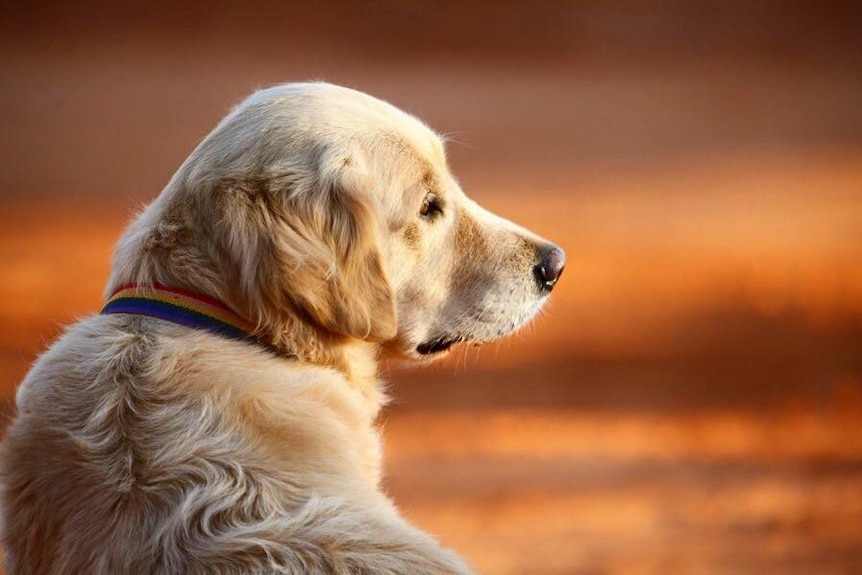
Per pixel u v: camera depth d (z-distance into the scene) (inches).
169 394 165.3
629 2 1501.0
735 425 540.7
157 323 176.6
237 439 161.3
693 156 1050.1
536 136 1109.1
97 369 169.5
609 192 940.0
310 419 169.2
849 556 419.8
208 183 184.9
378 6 1501.0
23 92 1173.1
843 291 746.2
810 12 1429.6
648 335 658.8
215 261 180.9
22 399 174.4
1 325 628.4
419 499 445.4
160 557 152.6
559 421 533.3
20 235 800.3
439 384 572.7
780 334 671.1
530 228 848.3
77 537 158.4
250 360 174.7
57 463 163.6
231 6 1459.2
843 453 514.3
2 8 1373.0
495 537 418.0
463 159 1029.8
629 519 439.5
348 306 183.6
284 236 180.4
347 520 154.6
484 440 508.4
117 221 840.9
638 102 1224.2
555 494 456.1
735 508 454.9
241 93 1219.9
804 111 1189.7
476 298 227.6
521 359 613.0
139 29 1374.3
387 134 208.2
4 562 168.9
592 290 731.4
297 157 188.9
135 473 158.7
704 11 1454.2
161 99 1179.9
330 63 1341.0
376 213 189.8
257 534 151.6
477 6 1498.5
